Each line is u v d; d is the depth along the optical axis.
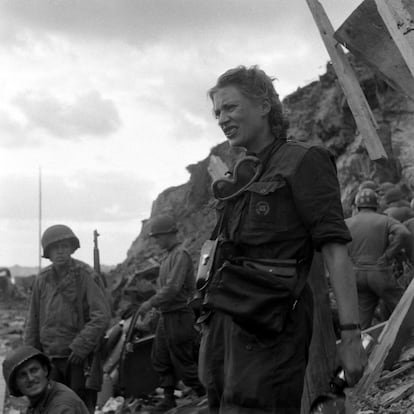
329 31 6.32
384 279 7.80
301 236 2.86
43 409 4.84
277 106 3.02
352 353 2.76
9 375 4.78
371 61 6.02
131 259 22.80
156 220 8.38
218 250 2.98
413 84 5.92
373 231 7.87
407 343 6.37
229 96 2.99
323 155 2.89
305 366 2.87
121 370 8.61
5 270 37.34
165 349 8.32
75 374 6.60
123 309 9.57
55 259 6.64
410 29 4.90
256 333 2.81
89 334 6.52
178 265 8.14
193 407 7.47
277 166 2.89
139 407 8.60
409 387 5.37
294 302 2.83
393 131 13.89
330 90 17.09
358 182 14.40
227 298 2.80
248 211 2.89
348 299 2.78
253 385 2.80
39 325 6.77
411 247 7.88
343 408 3.12
